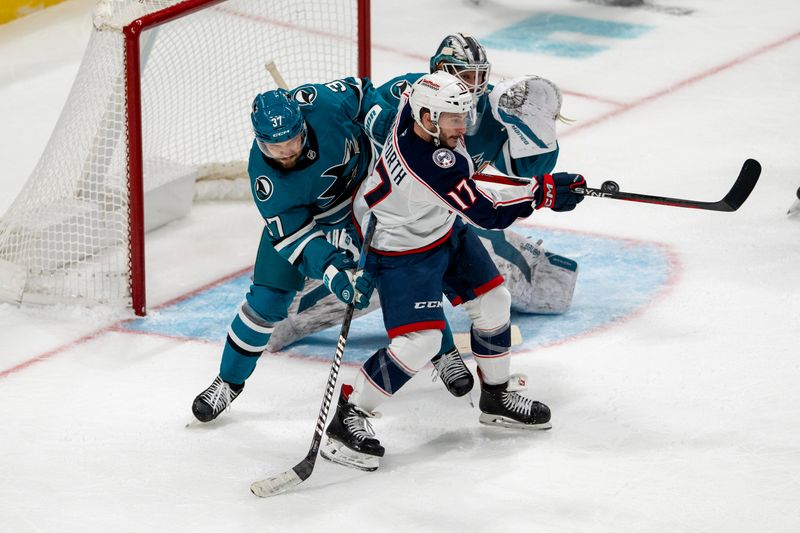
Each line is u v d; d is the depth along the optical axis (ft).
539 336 60.08
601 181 81.92
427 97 43.73
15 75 107.96
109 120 65.72
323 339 61.26
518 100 52.49
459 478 46.98
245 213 79.56
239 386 52.90
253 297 51.52
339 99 50.08
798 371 54.39
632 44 112.98
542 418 50.03
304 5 94.12
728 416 50.72
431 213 46.96
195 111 81.56
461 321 62.95
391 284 47.73
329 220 51.62
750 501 44.37
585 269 68.03
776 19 119.24
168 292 67.82
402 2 127.95
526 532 42.96
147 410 54.03
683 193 79.10
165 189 76.64
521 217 46.29
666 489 45.42
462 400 53.98
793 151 85.61
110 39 63.46
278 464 48.96
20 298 65.41
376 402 48.14
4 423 53.01
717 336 58.54
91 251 68.08
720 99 98.07
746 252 68.54
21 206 68.85
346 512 44.83
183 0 69.05
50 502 46.37
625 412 51.57
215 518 44.86
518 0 127.65
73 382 57.11
